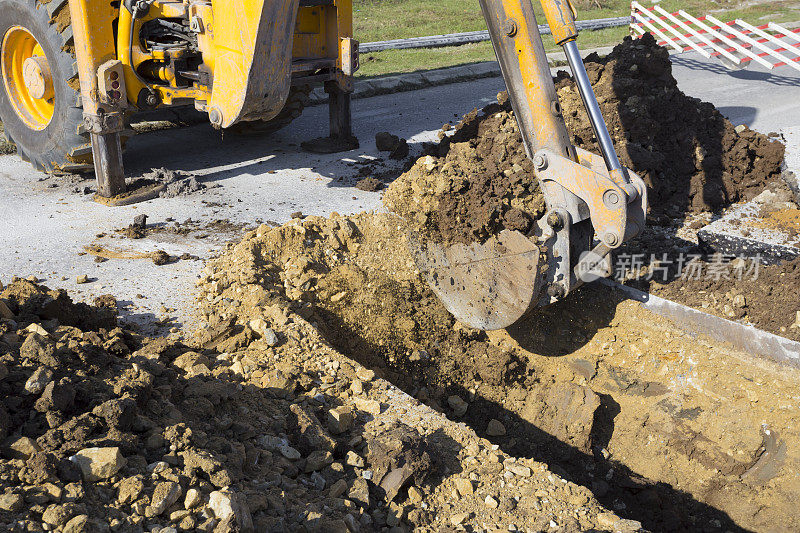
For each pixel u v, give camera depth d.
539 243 4.69
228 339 4.58
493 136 6.32
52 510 2.58
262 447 3.52
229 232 6.36
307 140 9.43
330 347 4.64
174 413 3.46
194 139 9.38
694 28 19.20
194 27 6.54
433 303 5.95
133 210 6.88
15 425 3.05
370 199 7.24
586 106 4.44
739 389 4.97
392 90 12.53
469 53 15.95
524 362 5.84
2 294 4.48
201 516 2.83
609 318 5.48
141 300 5.12
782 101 11.70
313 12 8.21
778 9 23.59
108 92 6.62
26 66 7.34
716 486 5.00
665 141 7.00
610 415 5.50
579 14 23.02
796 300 5.09
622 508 4.95
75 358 3.61
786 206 6.50
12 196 7.16
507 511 3.42
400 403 4.20
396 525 3.24
